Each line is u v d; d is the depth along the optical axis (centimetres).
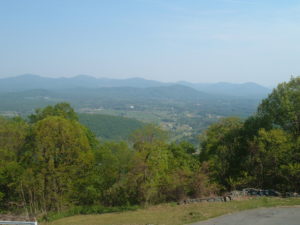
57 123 2398
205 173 2353
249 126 2748
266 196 1870
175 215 1658
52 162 2298
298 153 2178
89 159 2448
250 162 2294
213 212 1590
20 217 1900
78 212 2136
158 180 2233
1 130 2566
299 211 1505
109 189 2502
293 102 2533
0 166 2406
